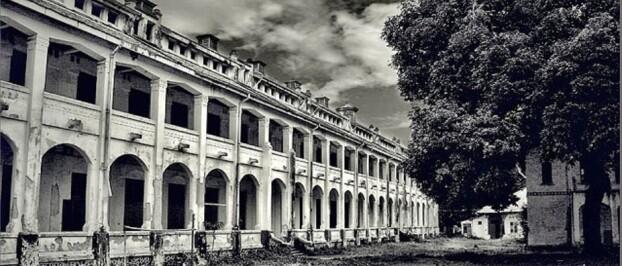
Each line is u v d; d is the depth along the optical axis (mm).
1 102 16953
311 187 37531
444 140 25297
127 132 22109
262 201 31703
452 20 27234
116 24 22469
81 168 23156
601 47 21266
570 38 23250
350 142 45156
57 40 19172
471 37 24859
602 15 21969
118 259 21172
